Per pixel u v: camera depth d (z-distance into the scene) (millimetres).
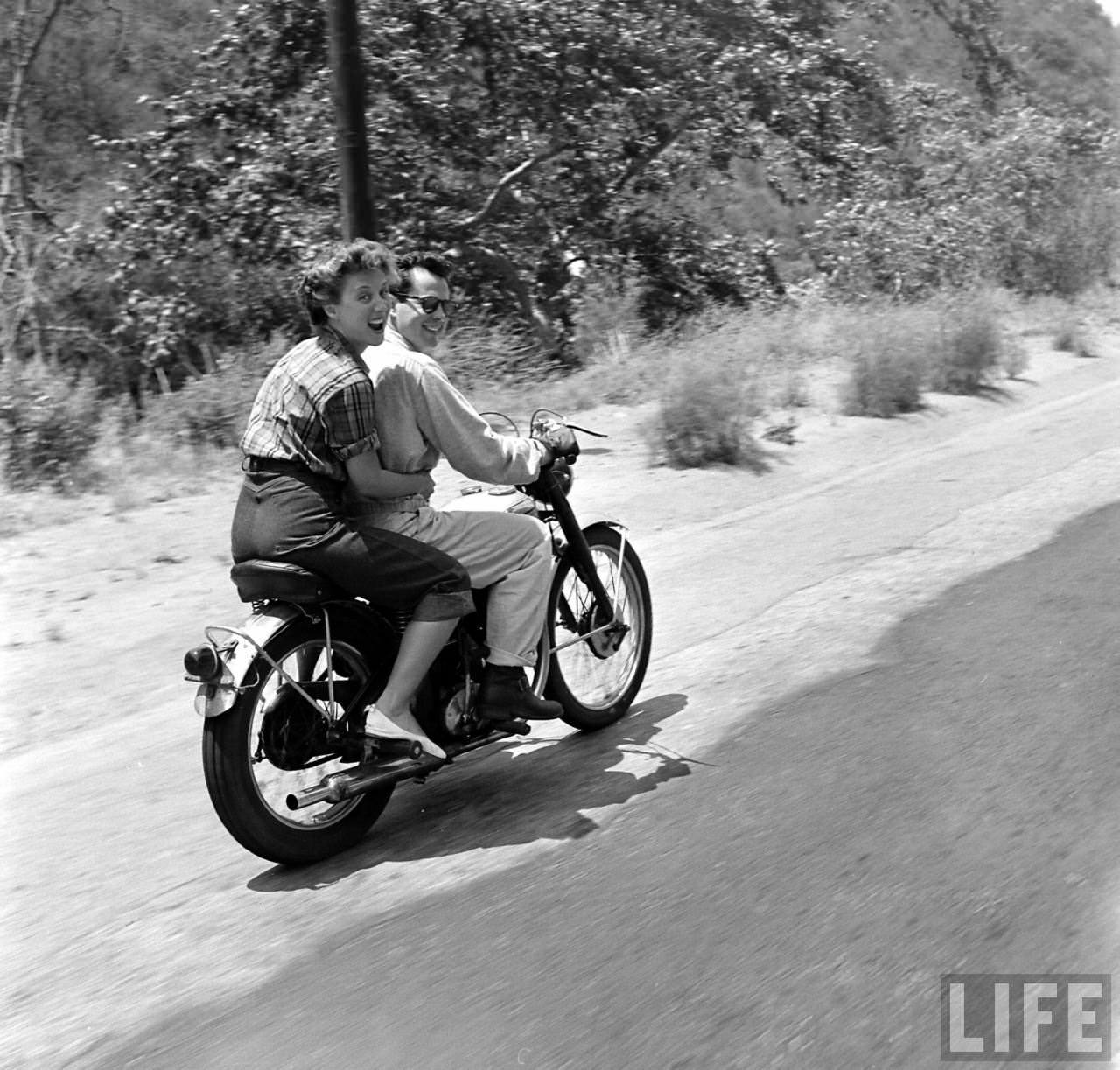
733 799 4227
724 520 8625
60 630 6699
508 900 3684
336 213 16625
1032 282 22406
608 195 19609
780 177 22281
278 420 4000
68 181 19766
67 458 9883
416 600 4117
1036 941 3221
